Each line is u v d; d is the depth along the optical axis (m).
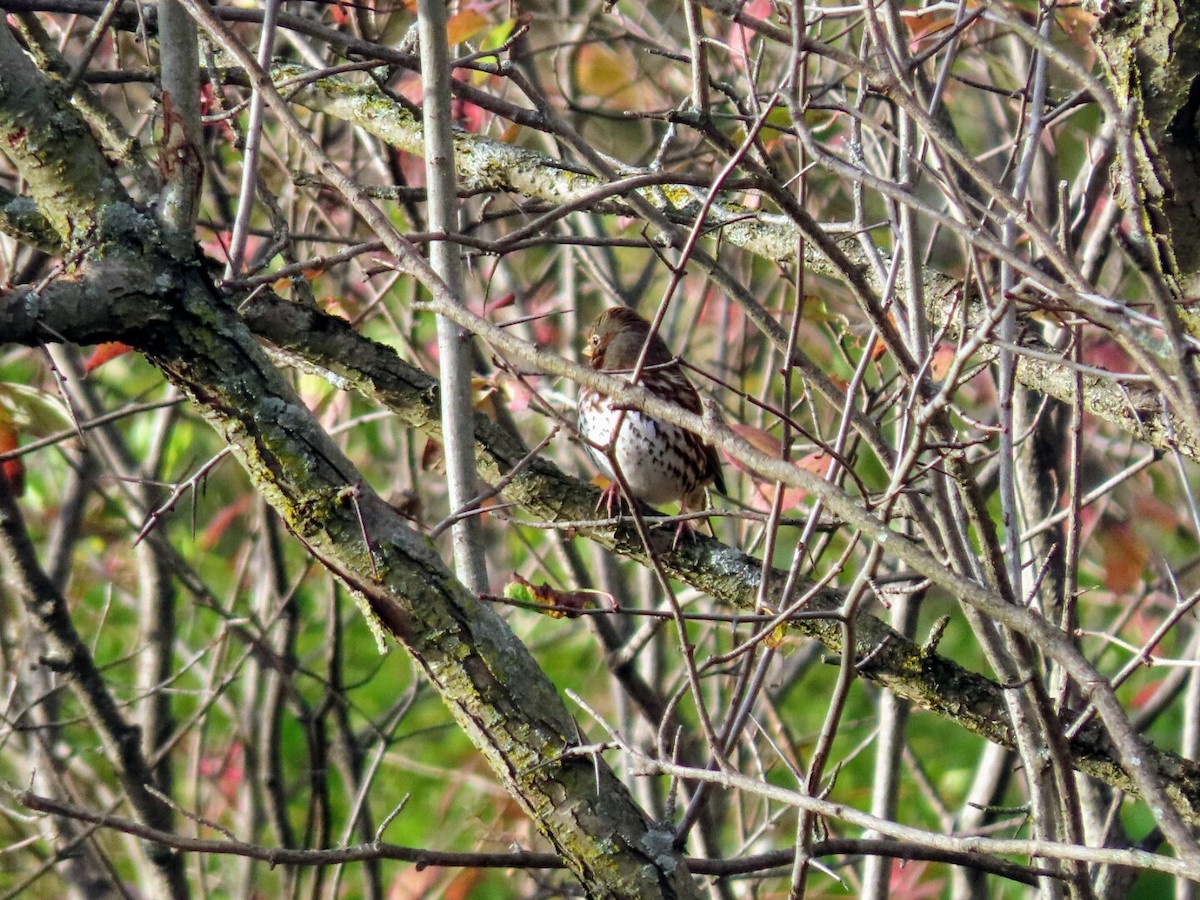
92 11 6.89
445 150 6.50
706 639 11.16
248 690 11.38
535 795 5.86
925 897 10.73
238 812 11.79
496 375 8.15
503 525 13.06
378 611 5.85
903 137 6.31
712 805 9.98
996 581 5.63
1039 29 5.88
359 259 10.08
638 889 5.78
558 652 13.49
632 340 9.33
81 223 5.70
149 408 8.15
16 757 10.84
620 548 7.71
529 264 13.41
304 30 6.93
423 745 13.55
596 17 11.74
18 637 11.38
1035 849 4.53
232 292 5.86
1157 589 11.05
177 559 10.55
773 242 8.56
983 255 6.51
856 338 9.67
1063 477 9.53
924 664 7.21
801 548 5.47
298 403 5.86
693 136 11.77
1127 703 11.92
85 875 10.47
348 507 5.81
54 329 5.46
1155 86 5.08
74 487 11.07
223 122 7.66
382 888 10.55
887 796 8.66
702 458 9.38
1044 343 7.77
